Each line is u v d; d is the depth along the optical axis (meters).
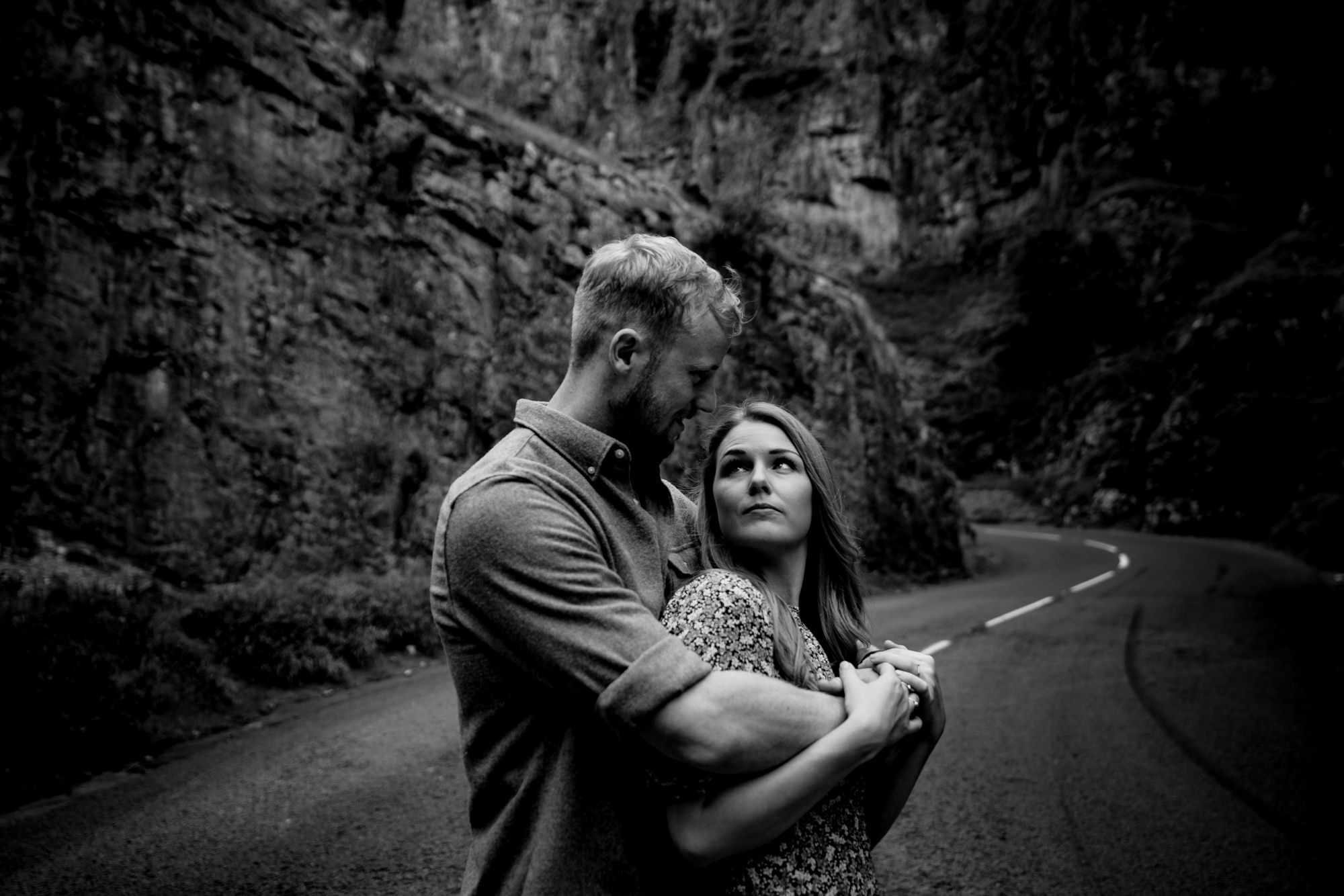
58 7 9.55
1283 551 24.28
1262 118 48.25
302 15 12.55
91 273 9.38
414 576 10.41
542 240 14.34
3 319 8.71
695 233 18.23
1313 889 3.57
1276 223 44.44
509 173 14.39
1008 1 58.44
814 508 1.61
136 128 10.05
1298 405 32.53
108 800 4.52
